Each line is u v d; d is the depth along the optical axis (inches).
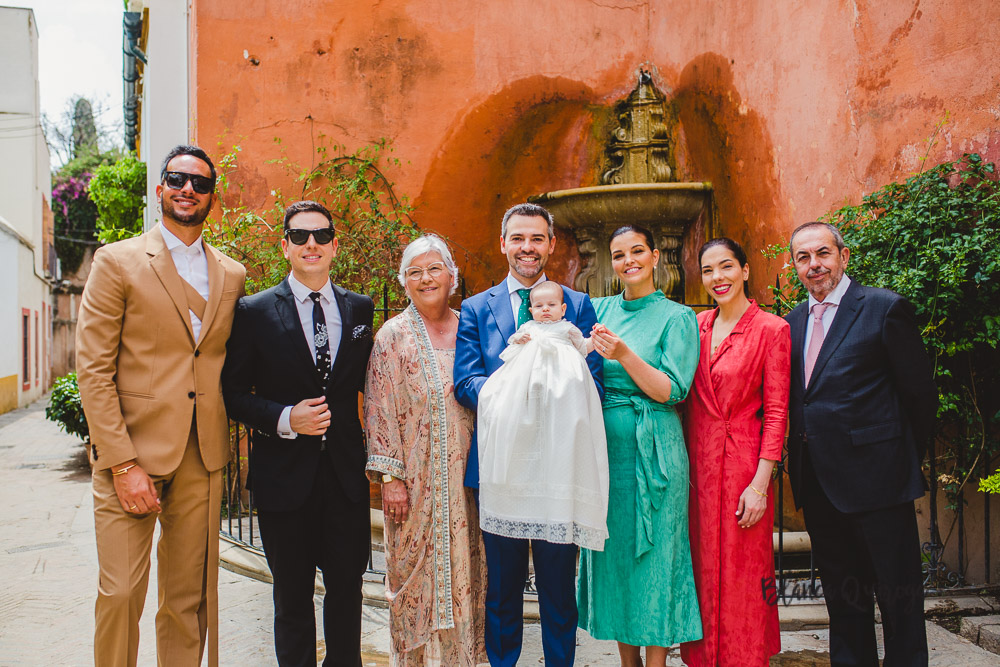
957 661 129.5
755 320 112.3
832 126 183.5
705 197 240.2
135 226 507.2
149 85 308.5
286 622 106.8
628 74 270.7
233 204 237.3
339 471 108.7
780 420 108.6
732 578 107.4
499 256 257.1
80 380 101.0
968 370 153.3
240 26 240.1
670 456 108.4
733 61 227.5
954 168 149.9
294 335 108.0
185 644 107.7
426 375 110.6
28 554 207.8
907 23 162.1
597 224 245.6
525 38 259.8
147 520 103.9
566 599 107.5
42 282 884.0
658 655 109.9
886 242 151.9
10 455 410.6
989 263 135.3
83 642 143.7
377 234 235.6
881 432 106.9
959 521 155.9
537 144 261.7
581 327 113.5
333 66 244.5
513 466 101.4
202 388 106.9
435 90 251.1
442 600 107.5
